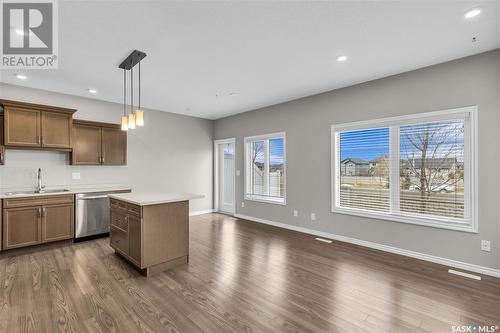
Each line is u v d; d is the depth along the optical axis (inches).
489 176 109.4
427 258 126.7
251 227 197.9
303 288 99.7
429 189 128.9
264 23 89.0
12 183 150.9
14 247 135.1
